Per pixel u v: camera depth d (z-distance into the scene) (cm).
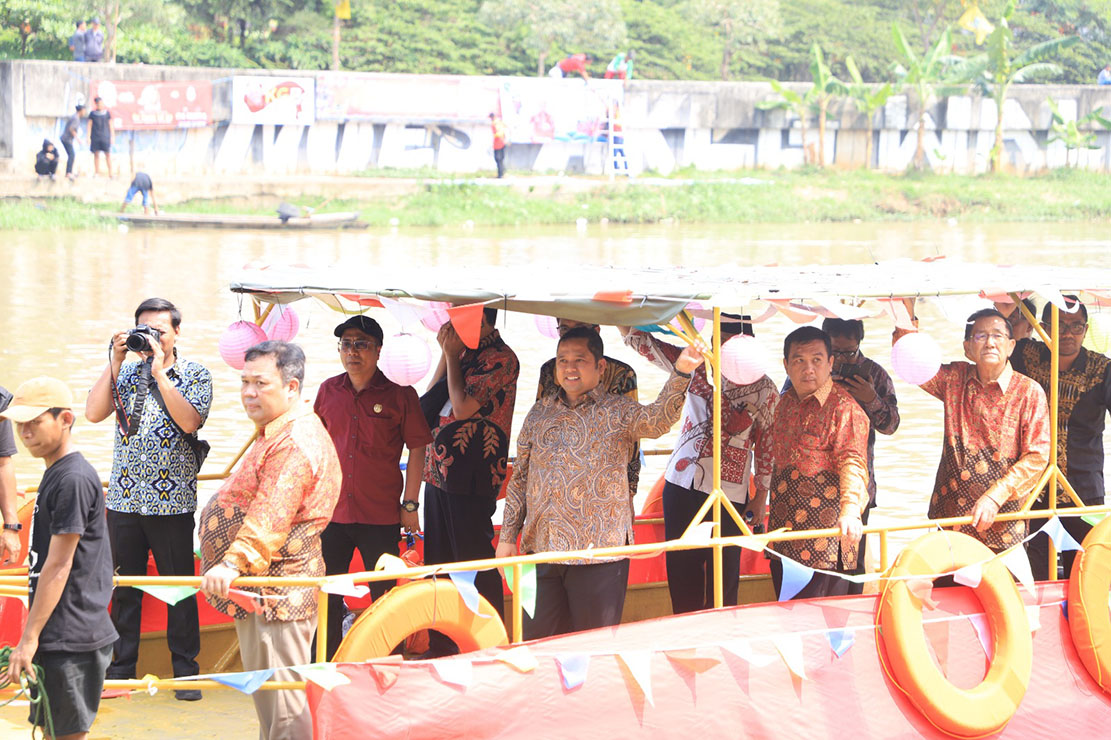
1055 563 914
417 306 789
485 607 735
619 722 729
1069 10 10288
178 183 6131
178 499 892
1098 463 1002
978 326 880
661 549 770
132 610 894
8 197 5734
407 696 695
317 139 6794
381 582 940
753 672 764
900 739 784
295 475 706
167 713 862
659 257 4775
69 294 3472
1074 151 8250
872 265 1050
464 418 952
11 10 6906
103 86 6194
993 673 820
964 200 7369
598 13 8525
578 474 811
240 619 720
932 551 811
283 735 712
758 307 902
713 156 7712
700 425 969
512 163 7231
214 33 8162
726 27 9438
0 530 907
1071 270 980
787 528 869
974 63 7981
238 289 854
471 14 8856
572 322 954
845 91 7794
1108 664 851
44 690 684
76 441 1902
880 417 1001
